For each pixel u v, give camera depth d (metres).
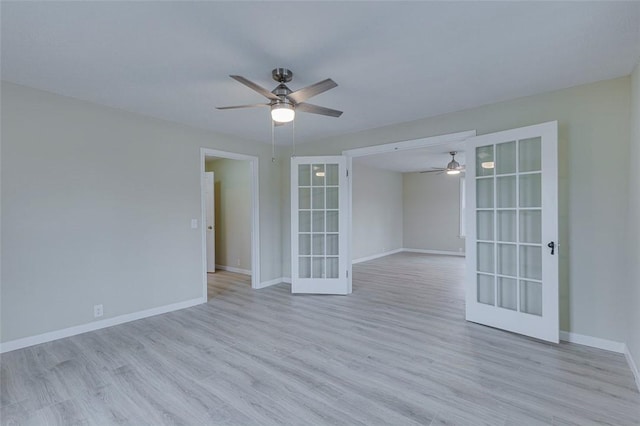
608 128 2.80
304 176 4.89
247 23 1.97
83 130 3.27
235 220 6.50
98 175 3.37
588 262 2.90
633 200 2.51
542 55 2.39
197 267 4.27
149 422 1.89
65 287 3.14
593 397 2.11
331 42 2.20
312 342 3.02
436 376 2.39
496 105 3.39
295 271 4.81
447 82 2.88
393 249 9.25
